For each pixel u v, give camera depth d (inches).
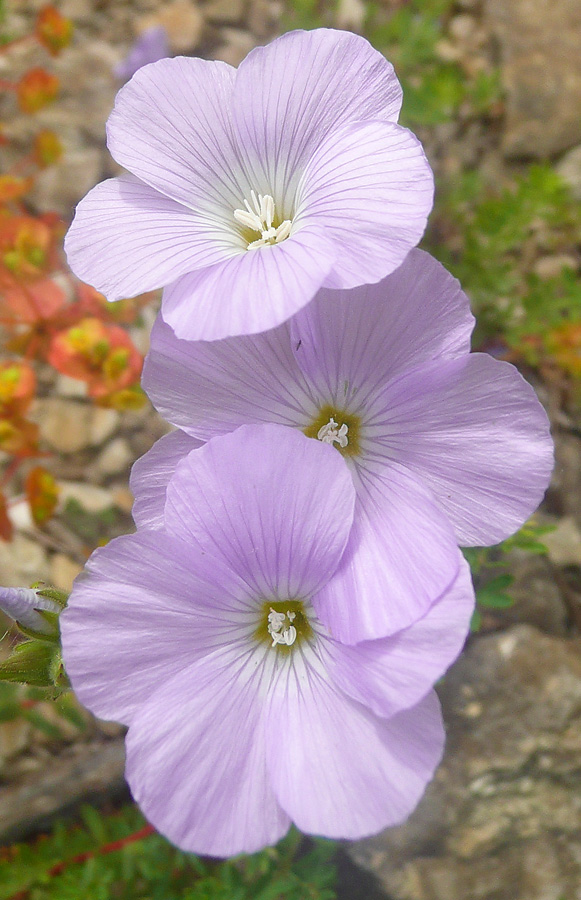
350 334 3.4
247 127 3.5
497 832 5.3
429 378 3.3
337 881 5.3
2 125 7.6
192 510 3.2
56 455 6.7
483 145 7.5
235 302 3.0
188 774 3.2
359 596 3.2
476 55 7.9
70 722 5.8
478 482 3.4
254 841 3.2
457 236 7.0
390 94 3.4
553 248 7.1
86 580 3.2
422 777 3.1
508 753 5.4
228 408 3.5
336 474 3.1
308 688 3.3
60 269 6.8
